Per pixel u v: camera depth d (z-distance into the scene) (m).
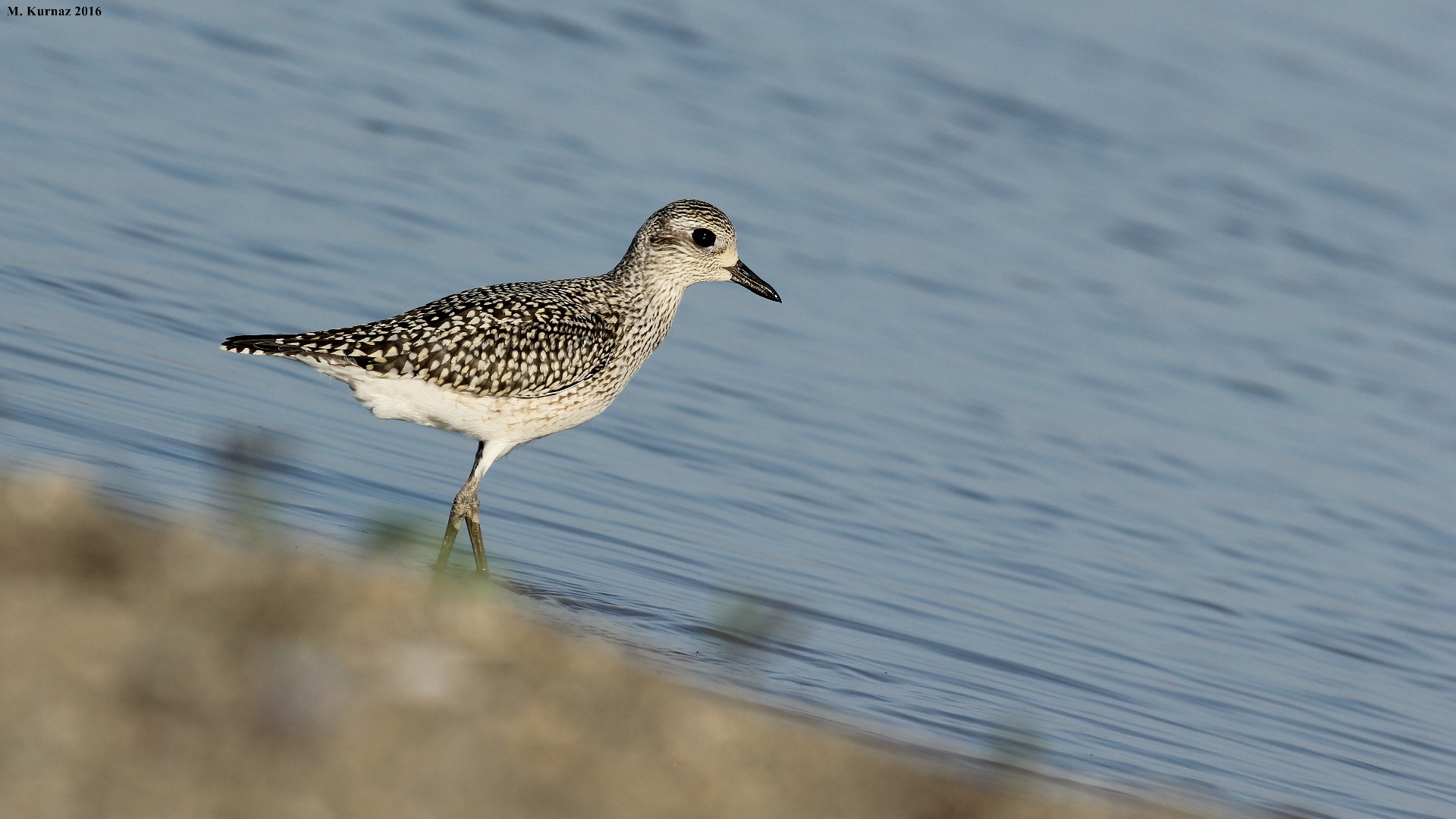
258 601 7.11
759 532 14.55
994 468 17.11
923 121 27.94
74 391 13.71
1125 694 12.64
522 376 12.05
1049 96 30.02
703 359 18.48
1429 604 16.12
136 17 24.36
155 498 11.23
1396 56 35.56
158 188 18.92
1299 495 18.09
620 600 12.01
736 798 7.03
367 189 20.47
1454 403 21.61
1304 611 15.38
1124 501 17.02
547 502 14.33
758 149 25.11
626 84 26.56
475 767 6.53
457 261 19.06
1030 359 20.22
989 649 12.95
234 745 6.18
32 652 6.29
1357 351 22.81
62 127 19.94
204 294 16.67
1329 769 11.98
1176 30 34.97
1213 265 25.09
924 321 20.72
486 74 25.59
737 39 29.45
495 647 7.41
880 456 16.83
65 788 5.72
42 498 7.51
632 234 20.98
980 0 34.59
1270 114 31.72
